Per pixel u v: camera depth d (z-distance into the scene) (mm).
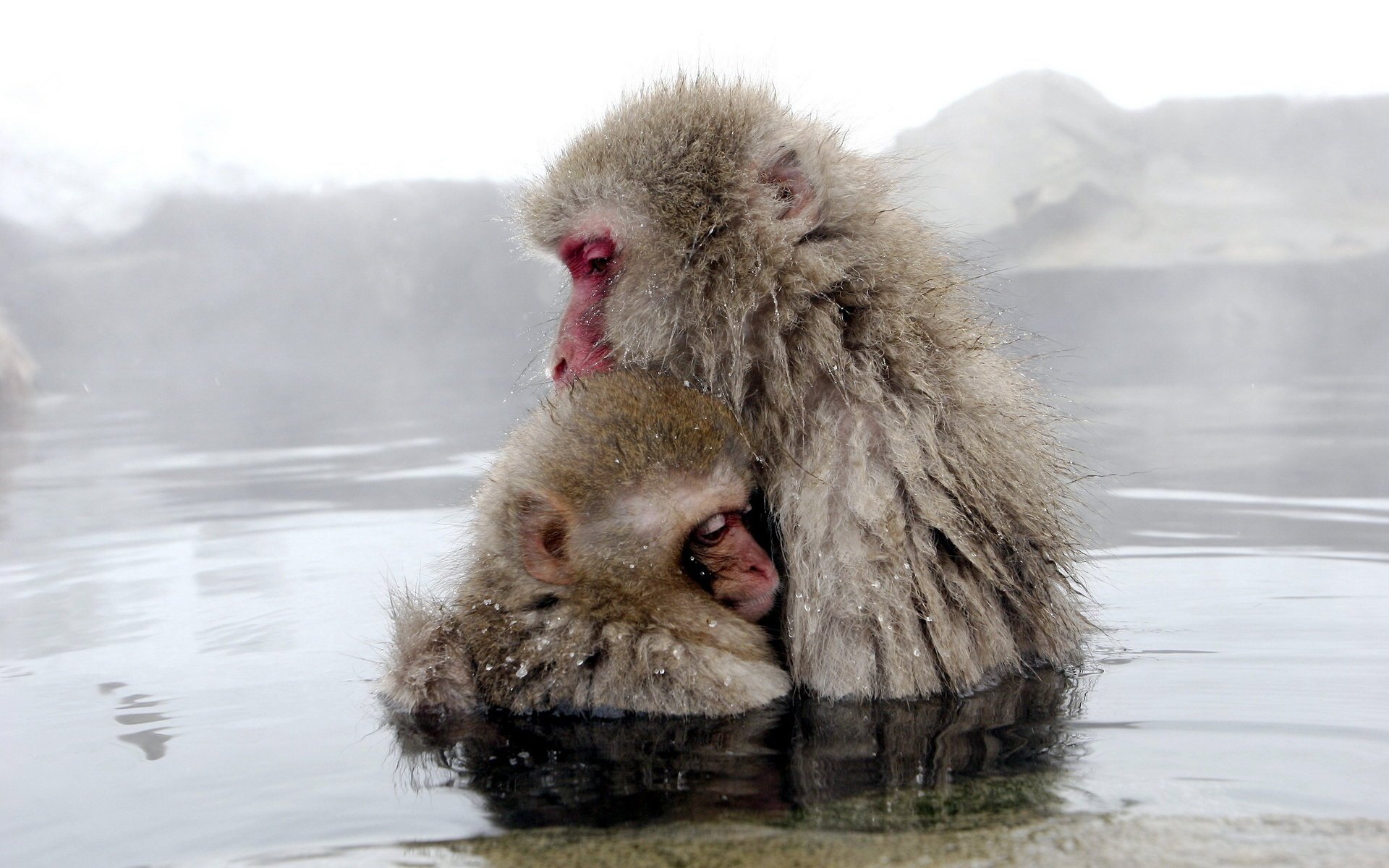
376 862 2873
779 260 4473
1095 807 3053
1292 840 2760
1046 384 6965
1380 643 4918
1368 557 6629
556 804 3281
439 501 8781
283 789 3510
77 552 7430
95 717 4344
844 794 3244
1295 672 4469
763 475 4543
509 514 4488
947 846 2791
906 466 4227
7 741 4055
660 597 4273
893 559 4148
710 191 4660
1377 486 8695
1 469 11031
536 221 5258
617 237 4852
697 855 2801
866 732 3805
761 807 3170
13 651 5301
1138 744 3605
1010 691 4230
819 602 4195
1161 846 2730
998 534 4371
